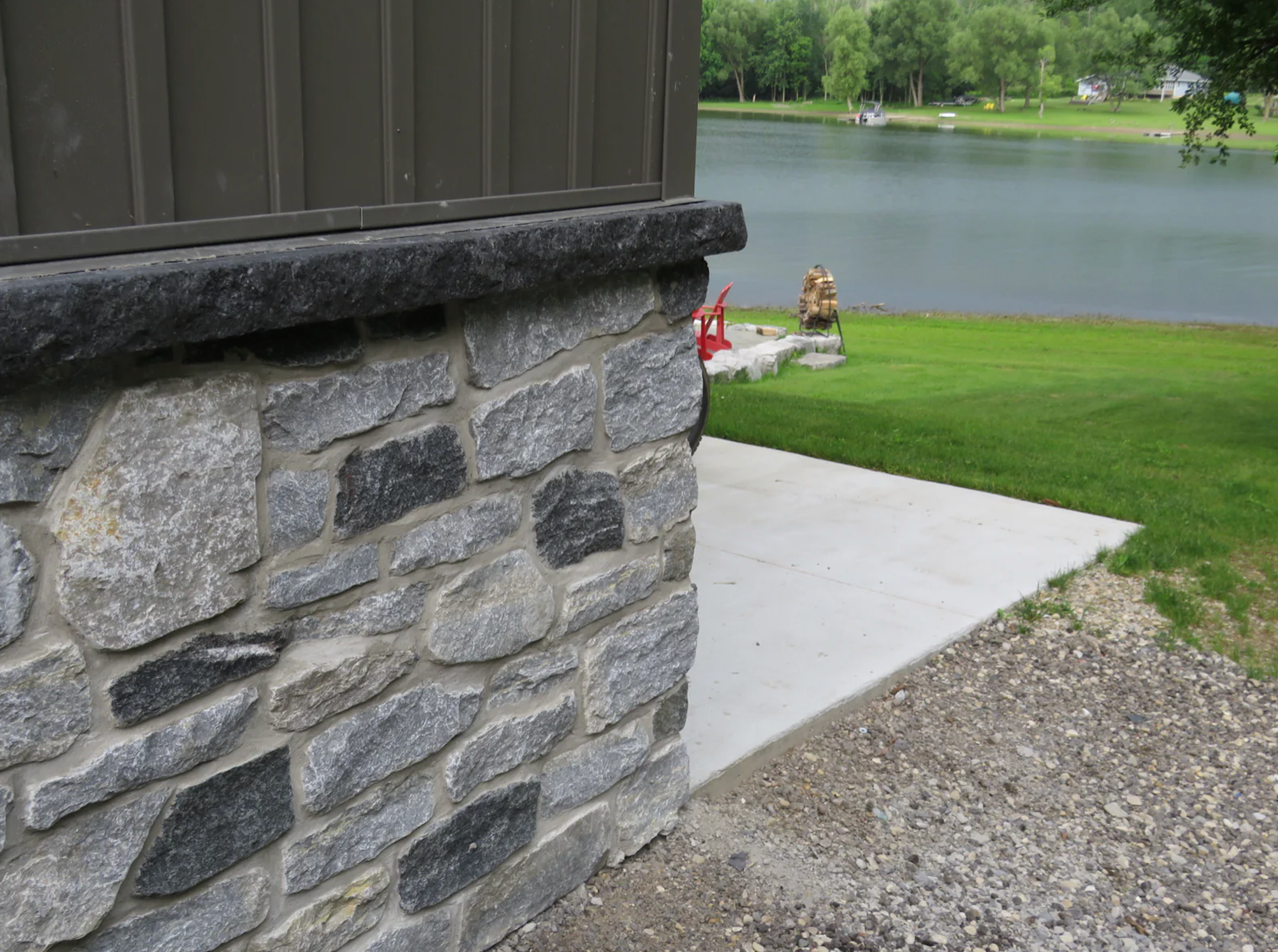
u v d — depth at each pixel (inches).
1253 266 1470.2
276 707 79.6
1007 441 355.3
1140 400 507.8
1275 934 116.2
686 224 100.7
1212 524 249.8
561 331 95.5
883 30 5187.0
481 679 96.3
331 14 74.5
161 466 69.1
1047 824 133.6
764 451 288.2
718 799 132.3
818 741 147.6
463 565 91.9
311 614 81.1
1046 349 763.4
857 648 171.0
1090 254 1567.4
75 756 68.2
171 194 67.6
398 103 79.8
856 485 258.2
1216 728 158.6
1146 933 115.2
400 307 76.1
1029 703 162.6
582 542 103.0
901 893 118.3
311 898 86.4
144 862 73.7
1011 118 4704.7
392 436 83.7
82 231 63.8
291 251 70.4
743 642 171.3
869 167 2755.9
